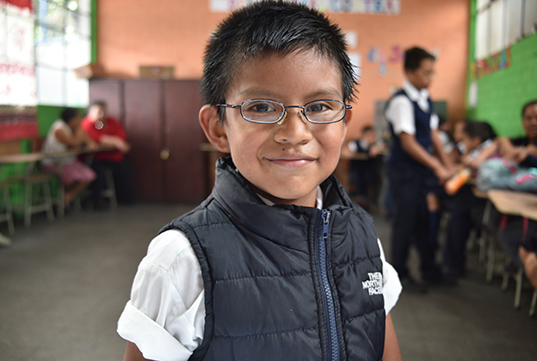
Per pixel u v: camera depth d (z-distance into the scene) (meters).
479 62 5.99
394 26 6.45
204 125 0.73
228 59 0.65
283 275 0.67
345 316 0.70
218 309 0.62
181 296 0.61
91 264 3.41
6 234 4.29
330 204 0.78
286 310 0.65
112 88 6.10
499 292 2.90
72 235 4.30
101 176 5.71
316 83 0.62
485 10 5.87
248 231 0.67
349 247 0.75
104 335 2.27
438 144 3.12
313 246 0.70
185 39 6.50
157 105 6.06
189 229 0.65
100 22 6.54
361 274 0.74
